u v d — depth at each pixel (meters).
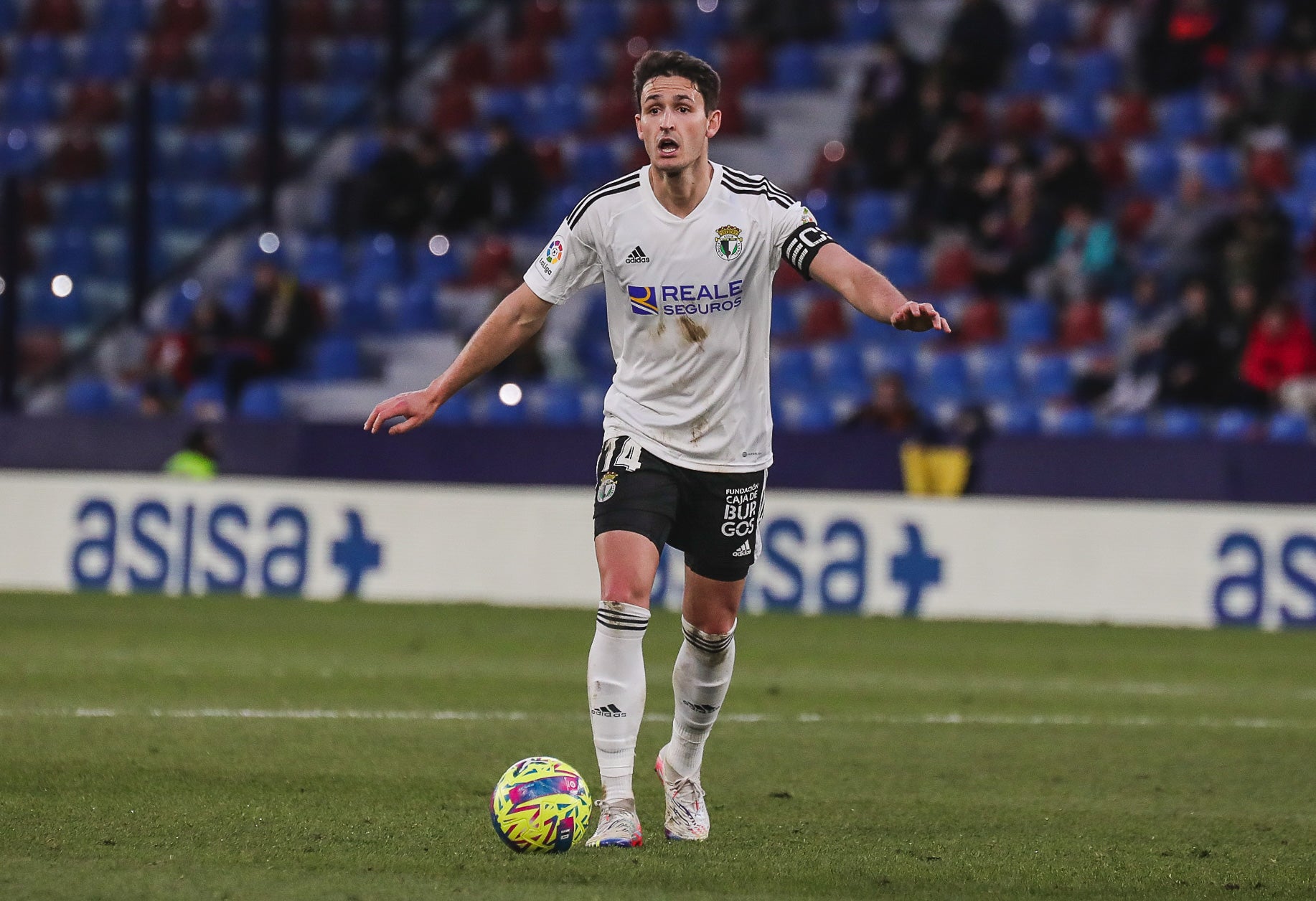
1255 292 54.72
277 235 62.12
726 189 17.20
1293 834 19.05
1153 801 21.06
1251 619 45.41
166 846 16.80
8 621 39.69
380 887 15.12
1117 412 54.03
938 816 19.78
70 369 60.44
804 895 15.29
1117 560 45.97
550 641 38.56
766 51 70.38
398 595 47.56
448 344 61.03
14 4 78.25
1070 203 60.12
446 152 64.50
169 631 38.50
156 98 72.06
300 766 21.92
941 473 47.62
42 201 68.44
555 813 16.67
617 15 72.94
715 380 17.38
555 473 48.62
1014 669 35.41
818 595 46.25
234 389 57.94
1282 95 64.50
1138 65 67.12
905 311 15.64
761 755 24.00
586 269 17.70
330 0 73.94
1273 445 46.25
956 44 64.94
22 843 16.75
